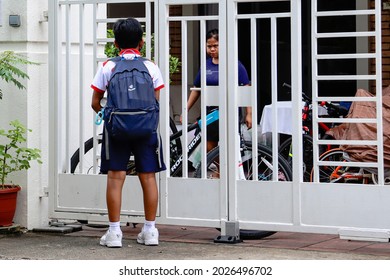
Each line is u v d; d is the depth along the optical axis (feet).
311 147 47.60
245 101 39.75
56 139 43.16
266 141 46.16
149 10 41.32
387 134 39.88
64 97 44.16
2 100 43.24
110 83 37.58
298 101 38.37
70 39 43.32
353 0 64.85
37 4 43.11
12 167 43.14
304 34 66.23
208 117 43.04
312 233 39.68
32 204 43.14
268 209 39.27
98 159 43.62
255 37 39.47
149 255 37.52
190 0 40.34
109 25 68.08
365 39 63.26
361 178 42.73
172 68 58.75
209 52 42.24
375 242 39.70
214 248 38.93
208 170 42.39
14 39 42.83
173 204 41.04
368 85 63.26
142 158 38.78
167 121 41.22
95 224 42.73
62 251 38.60
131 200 41.73
